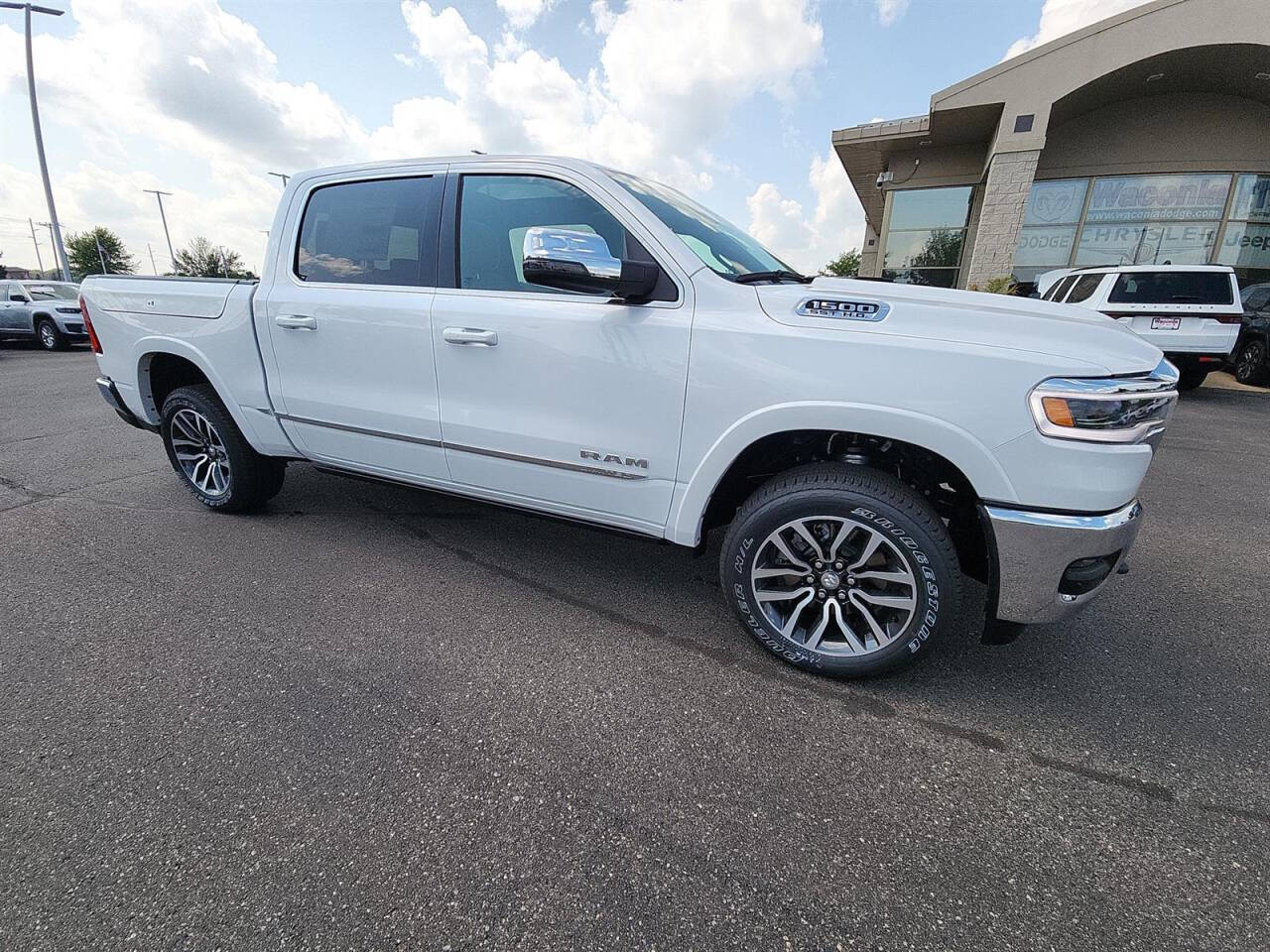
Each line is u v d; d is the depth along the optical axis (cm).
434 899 138
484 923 133
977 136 1243
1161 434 190
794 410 199
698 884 144
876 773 179
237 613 257
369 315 272
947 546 196
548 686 215
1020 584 191
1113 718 204
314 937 129
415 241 267
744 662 232
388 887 141
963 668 231
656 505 233
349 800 164
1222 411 752
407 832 155
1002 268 1095
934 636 203
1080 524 179
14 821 155
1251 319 938
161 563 301
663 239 220
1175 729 200
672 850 152
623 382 224
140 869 144
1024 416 177
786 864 149
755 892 142
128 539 328
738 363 204
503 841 153
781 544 218
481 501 279
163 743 183
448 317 253
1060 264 1284
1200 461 525
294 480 432
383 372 275
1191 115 1136
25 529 340
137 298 344
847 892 142
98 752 179
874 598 210
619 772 178
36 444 522
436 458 276
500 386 248
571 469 244
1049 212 1270
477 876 144
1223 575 311
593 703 207
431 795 167
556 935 131
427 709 202
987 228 1094
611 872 146
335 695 207
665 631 252
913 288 215
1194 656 240
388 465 294
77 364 1100
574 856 150
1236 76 1028
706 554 326
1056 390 174
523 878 144
